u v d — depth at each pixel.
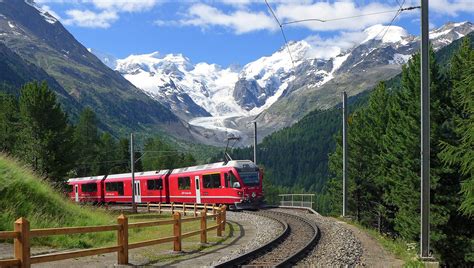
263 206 46.94
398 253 19.38
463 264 37.72
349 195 64.75
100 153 99.12
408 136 42.69
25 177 20.73
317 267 14.96
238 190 41.62
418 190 41.56
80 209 24.62
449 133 38.91
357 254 18.14
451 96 39.38
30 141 55.44
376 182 57.78
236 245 20.72
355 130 64.44
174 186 49.91
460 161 20.73
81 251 12.30
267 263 15.32
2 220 17.28
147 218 39.03
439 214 37.69
